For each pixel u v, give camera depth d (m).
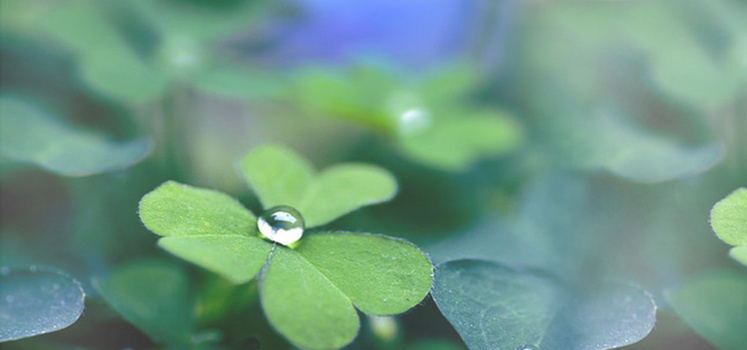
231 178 0.19
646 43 0.20
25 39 0.20
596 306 0.15
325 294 0.14
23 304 0.14
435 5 0.21
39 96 0.19
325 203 0.15
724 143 0.19
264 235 0.14
